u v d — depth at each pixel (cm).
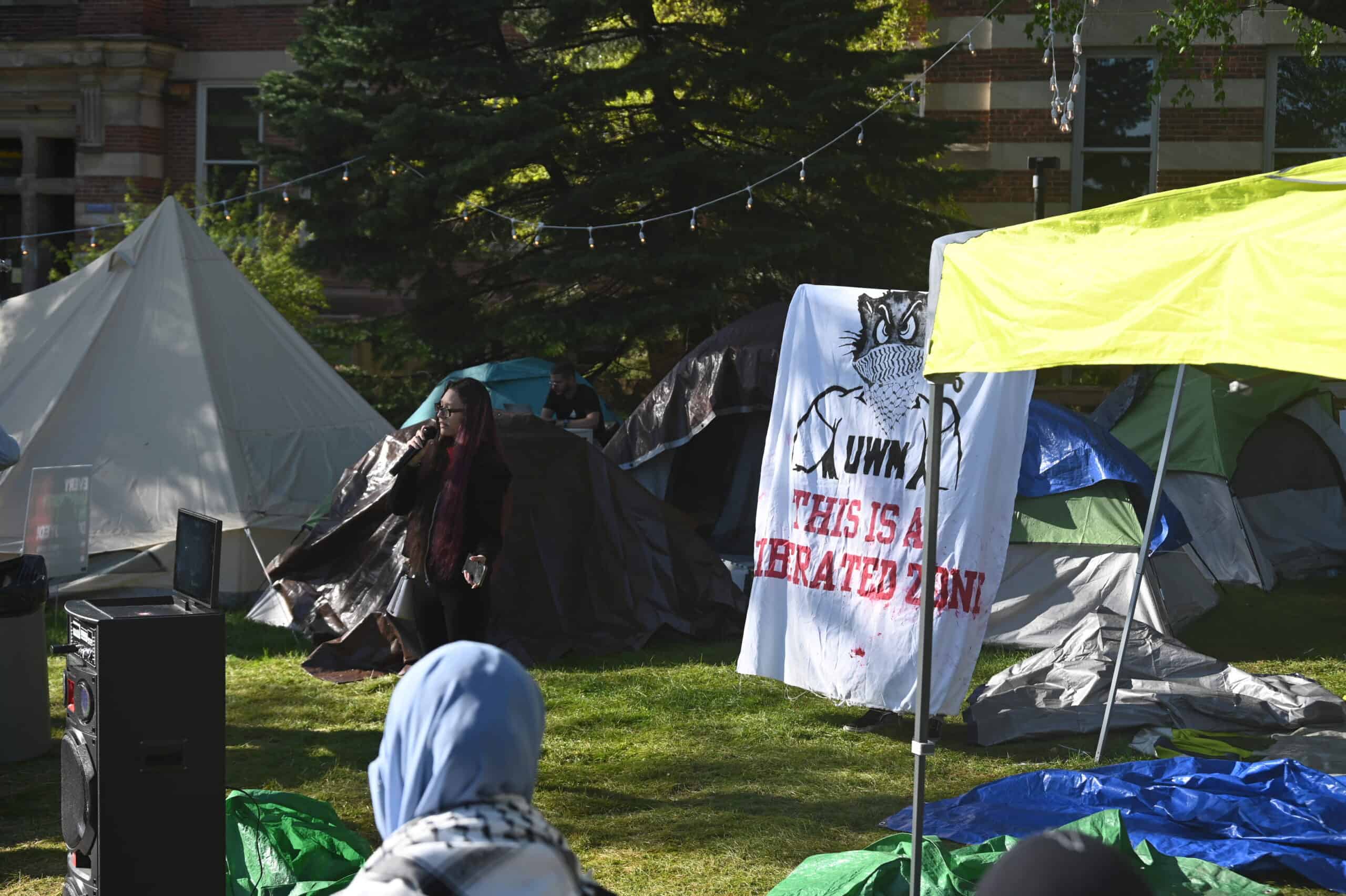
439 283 2164
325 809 634
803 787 800
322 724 945
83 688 524
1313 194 495
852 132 2081
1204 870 614
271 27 2827
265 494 1326
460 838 219
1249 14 2456
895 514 865
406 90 2114
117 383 1341
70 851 539
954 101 2562
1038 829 688
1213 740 859
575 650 1162
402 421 2230
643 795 786
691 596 1252
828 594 896
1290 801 713
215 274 1434
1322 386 1631
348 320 2758
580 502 1219
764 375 1412
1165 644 1005
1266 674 1080
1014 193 2547
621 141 2128
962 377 848
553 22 2072
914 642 848
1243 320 459
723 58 2055
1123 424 1545
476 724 228
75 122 2838
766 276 2139
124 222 2445
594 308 2077
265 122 2838
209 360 1360
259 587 1309
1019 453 835
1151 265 490
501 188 2150
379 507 1200
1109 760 840
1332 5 1162
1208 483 1491
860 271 2131
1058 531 1190
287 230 2406
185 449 1308
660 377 2511
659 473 1482
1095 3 1588
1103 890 160
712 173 1998
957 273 566
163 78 2847
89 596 1250
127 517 1278
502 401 1847
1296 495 1616
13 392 1336
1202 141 2500
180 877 523
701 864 669
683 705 994
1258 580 1452
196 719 525
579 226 2078
